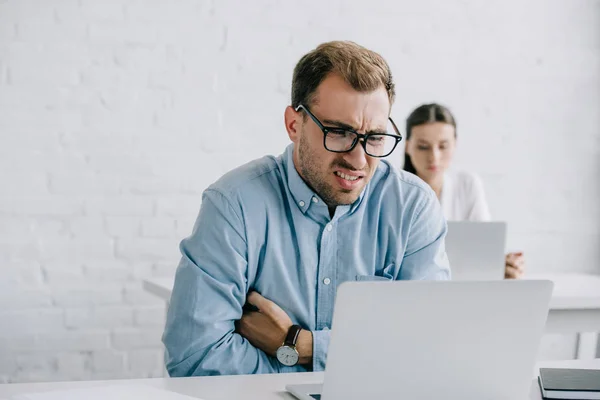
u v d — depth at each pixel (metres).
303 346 1.47
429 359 1.13
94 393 1.15
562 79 3.35
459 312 1.12
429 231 1.64
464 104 3.25
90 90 2.88
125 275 2.94
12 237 2.83
